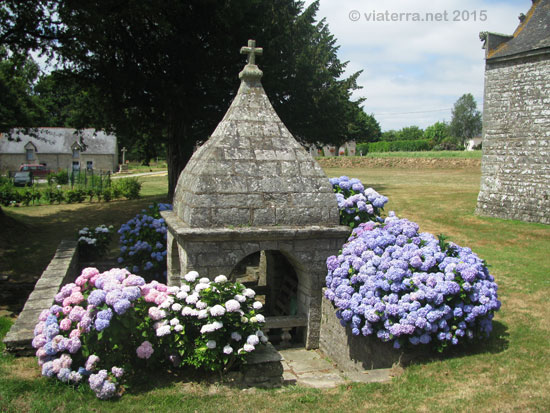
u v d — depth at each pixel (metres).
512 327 5.96
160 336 4.30
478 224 14.16
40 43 13.05
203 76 16.22
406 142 73.31
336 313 5.46
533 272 8.84
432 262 5.01
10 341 4.64
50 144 51.62
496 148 14.91
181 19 15.27
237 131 5.82
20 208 20.86
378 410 3.88
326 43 26.52
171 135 18.61
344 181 6.69
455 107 82.56
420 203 18.98
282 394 4.19
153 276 7.90
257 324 4.51
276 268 7.79
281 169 5.77
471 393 4.10
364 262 5.27
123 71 15.23
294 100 17.97
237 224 5.48
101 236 9.58
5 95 16.70
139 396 3.99
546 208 13.52
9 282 9.41
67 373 4.06
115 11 13.40
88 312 4.17
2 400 3.76
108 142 53.91
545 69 13.36
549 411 3.77
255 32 15.63
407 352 4.84
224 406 3.88
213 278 5.45
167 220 5.98
